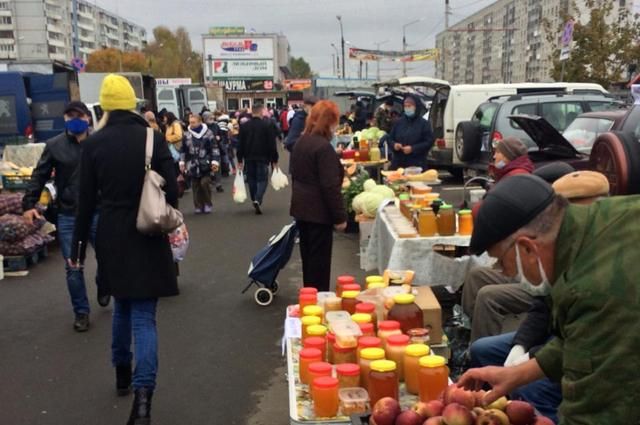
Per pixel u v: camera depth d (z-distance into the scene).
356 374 2.90
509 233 2.00
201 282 7.39
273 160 11.77
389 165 10.67
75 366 5.06
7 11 120.50
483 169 10.91
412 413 2.43
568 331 1.87
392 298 3.53
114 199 3.89
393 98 18.36
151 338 3.93
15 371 4.98
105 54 82.00
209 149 11.91
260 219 11.30
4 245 7.88
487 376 2.42
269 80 64.88
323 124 5.30
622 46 23.36
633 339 1.74
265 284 6.47
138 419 3.78
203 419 4.18
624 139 4.93
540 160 6.90
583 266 1.84
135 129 3.93
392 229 5.41
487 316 4.05
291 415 2.77
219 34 64.50
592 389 1.80
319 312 3.57
